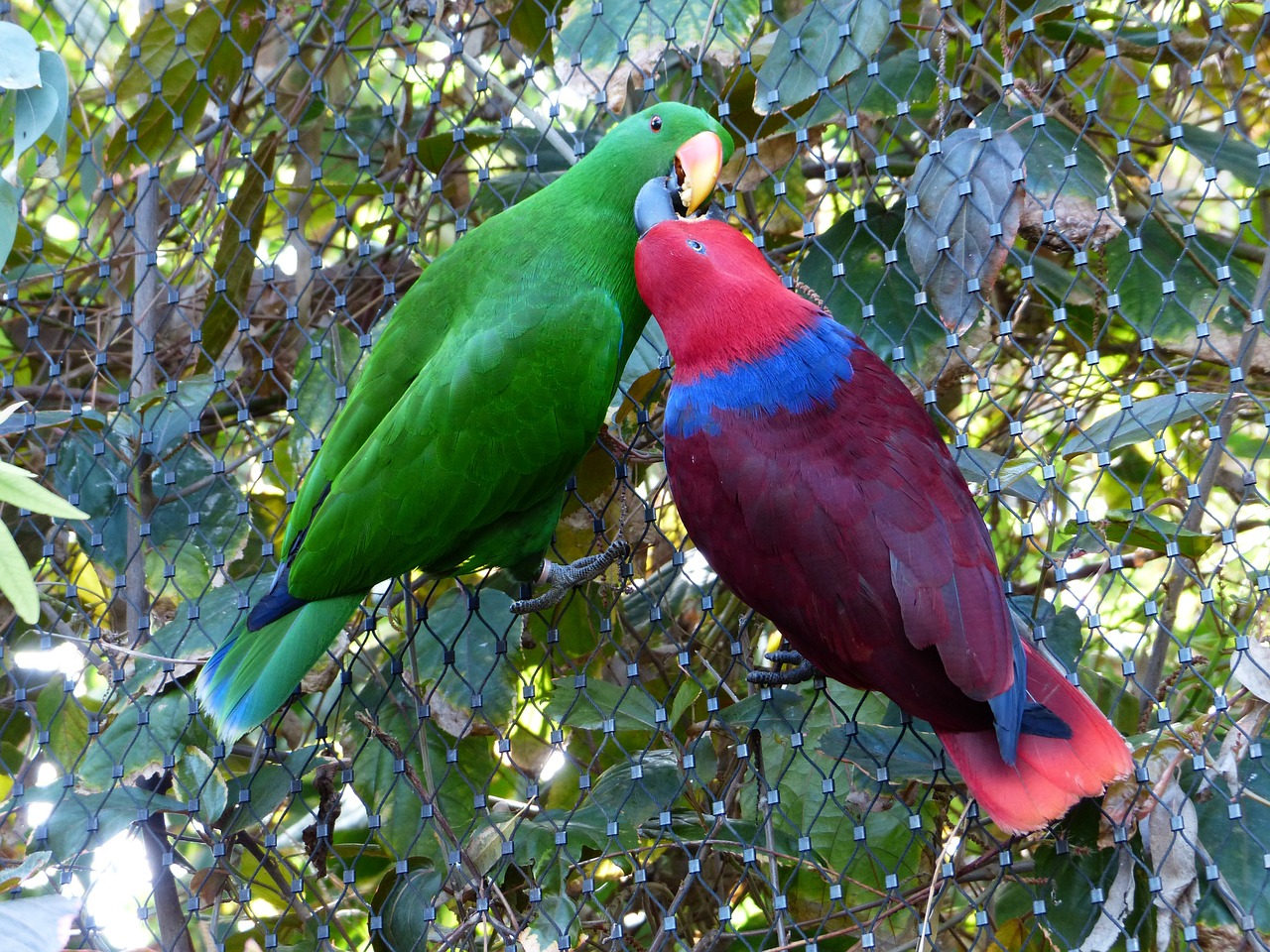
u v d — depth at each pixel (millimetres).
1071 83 2486
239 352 3521
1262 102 3188
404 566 2646
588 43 2783
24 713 3350
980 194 2453
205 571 2971
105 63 3826
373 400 2730
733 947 2877
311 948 2785
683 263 2189
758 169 2838
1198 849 2232
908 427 2113
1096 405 3012
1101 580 2865
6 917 2203
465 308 2711
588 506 2898
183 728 2742
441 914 3064
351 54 3346
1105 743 2090
